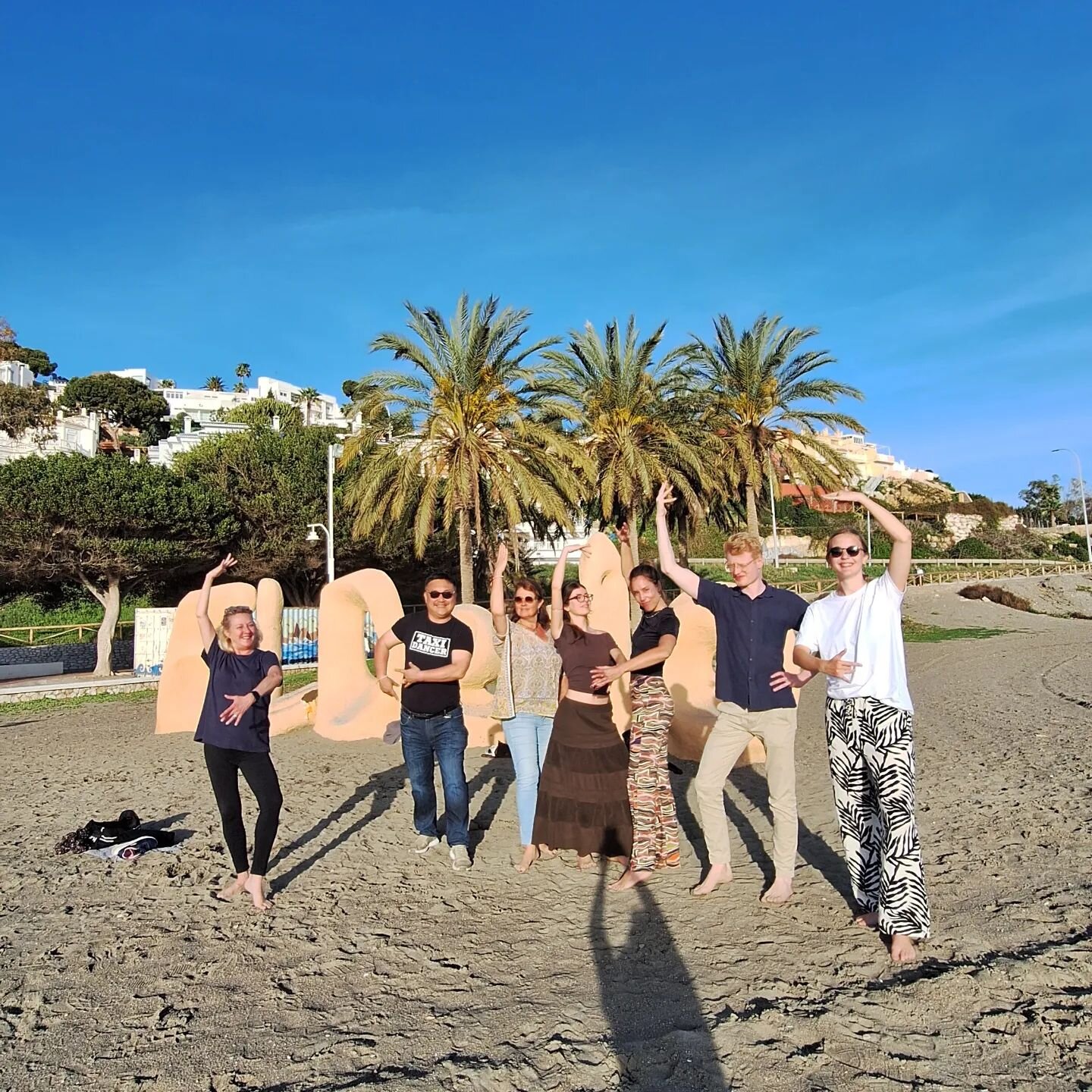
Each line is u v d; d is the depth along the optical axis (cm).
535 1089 280
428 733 539
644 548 4216
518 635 548
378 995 356
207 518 2550
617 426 2519
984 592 4188
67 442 4241
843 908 432
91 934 440
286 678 2020
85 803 775
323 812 696
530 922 434
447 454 2255
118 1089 290
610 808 507
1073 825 575
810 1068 286
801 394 2647
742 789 740
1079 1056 287
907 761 377
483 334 2175
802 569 4959
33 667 2322
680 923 422
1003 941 385
